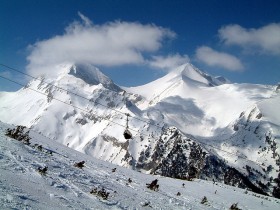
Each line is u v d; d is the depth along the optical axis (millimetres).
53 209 12250
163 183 42906
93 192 17703
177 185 46031
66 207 13148
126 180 30312
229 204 37594
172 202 25453
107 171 32125
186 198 31672
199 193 41062
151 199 23578
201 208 27422
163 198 25984
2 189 12242
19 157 18781
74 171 22281
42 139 41188
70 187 16938
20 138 26797
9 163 16531
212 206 31500
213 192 47906
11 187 12852
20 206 11219
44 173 17250
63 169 21250
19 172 15602
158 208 20672
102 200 16875
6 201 11211
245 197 52062
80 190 17219
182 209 23375
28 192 13117
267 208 44594
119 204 17453
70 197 15055
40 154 23312
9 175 14359
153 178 47500
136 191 25062
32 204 11906
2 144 21062
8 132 27109
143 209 18656
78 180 19797
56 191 15086
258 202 49219
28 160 19031
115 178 28328
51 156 25156
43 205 12281
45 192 14156
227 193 51344
